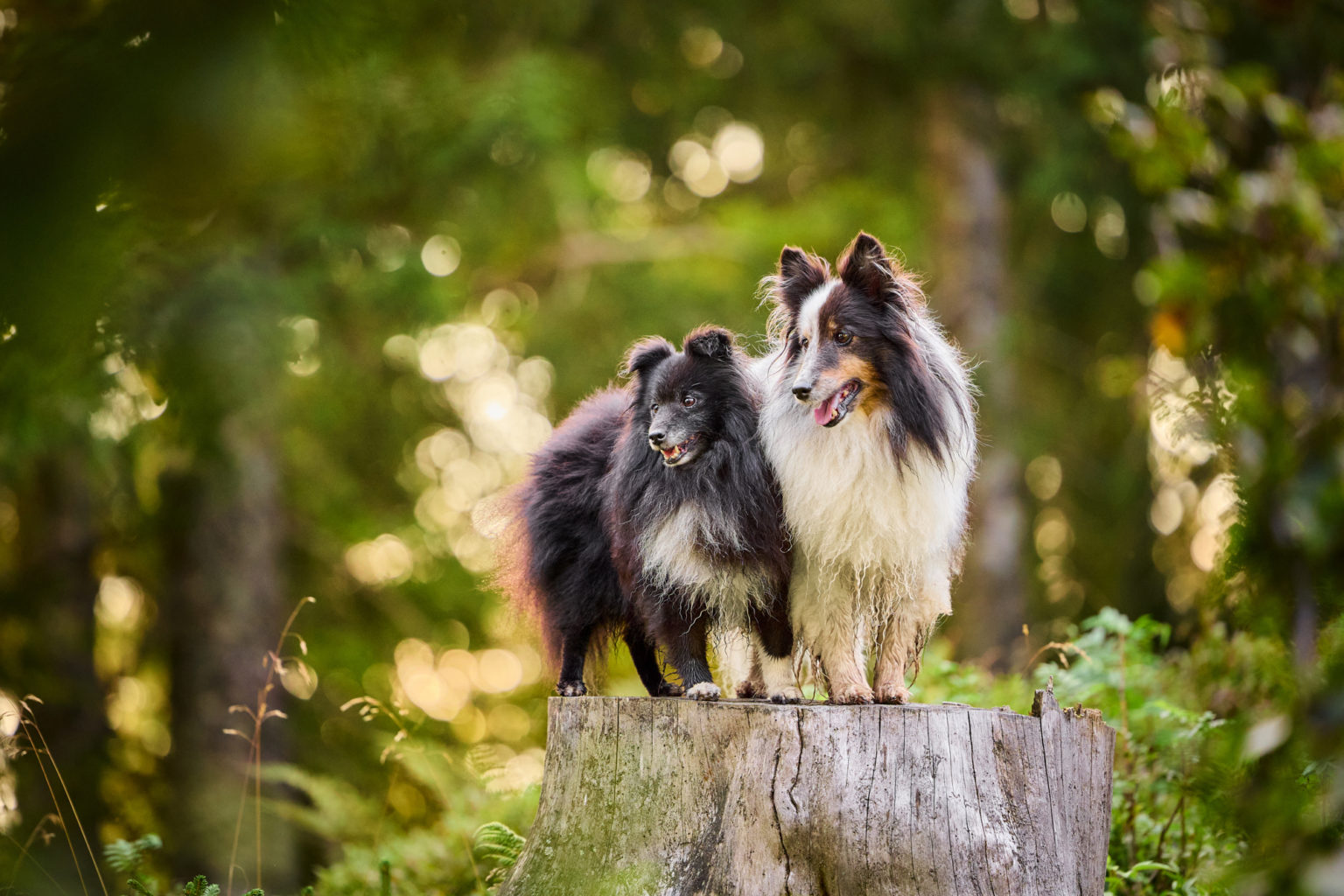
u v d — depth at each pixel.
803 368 5.56
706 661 5.83
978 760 4.94
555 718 5.50
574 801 5.27
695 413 5.70
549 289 18.06
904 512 5.70
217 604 14.39
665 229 18.08
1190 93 7.21
